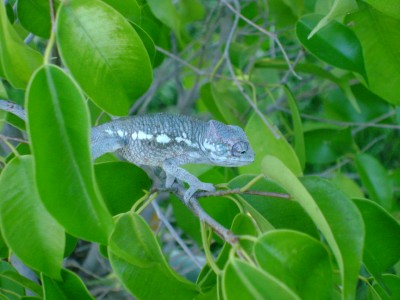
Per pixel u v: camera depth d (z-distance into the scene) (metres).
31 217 0.26
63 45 0.26
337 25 0.36
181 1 0.54
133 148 0.34
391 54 0.37
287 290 0.21
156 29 0.45
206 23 0.59
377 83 0.38
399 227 0.29
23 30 0.42
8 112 0.34
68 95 0.23
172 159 0.35
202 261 0.60
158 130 0.34
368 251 0.29
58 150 0.23
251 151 0.35
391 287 0.30
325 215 0.25
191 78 0.77
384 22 0.36
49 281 0.28
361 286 0.35
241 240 0.26
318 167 0.77
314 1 0.49
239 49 0.54
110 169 0.32
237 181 0.31
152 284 0.26
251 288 0.21
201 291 0.27
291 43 0.71
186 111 0.65
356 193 0.51
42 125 0.23
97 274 0.62
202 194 0.31
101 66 0.28
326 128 0.54
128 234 0.27
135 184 0.33
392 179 0.54
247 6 0.59
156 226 0.66
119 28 0.27
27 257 0.26
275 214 0.30
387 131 0.78
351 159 0.55
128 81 0.29
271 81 0.65
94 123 0.39
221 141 0.34
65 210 0.22
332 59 0.36
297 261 0.24
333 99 0.57
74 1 0.26
